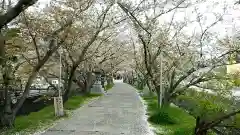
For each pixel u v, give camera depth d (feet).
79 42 62.75
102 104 78.79
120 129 41.47
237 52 42.93
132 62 125.39
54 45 43.52
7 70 38.32
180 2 49.90
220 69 48.73
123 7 47.44
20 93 51.96
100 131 39.75
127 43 97.66
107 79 182.29
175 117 49.26
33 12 47.37
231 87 41.22
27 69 50.16
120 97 105.91
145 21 49.93
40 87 87.25
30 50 52.13
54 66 69.05
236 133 33.40
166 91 52.37
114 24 54.34
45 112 56.18
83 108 68.39
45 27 45.75
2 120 39.50
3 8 35.58
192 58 52.06
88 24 56.44
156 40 53.88
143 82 124.47
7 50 40.19
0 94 42.73
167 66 57.11
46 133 37.76
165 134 37.81
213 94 41.42
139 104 79.30
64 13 47.14
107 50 92.53
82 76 104.68
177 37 55.57
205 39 49.90
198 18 56.59
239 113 31.53
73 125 44.11
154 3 49.32
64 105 65.31
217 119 30.32
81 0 49.85
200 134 31.53
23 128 40.19
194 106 49.80
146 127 43.16
